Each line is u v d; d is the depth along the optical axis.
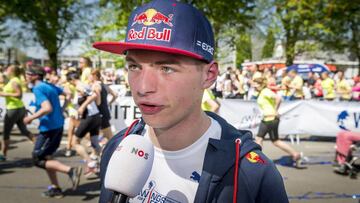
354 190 4.71
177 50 0.87
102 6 14.56
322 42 19.41
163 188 1.01
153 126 0.93
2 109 8.62
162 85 0.90
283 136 8.54
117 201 0.95
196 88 0.94
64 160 6.02
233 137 1.05
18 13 17.72
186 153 1.02
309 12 16.81
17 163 5.78
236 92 11.38
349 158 5.38
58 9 20.66
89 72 5.72
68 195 4.30
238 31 15.80
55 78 8.84
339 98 10.81
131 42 0.92
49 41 19.91
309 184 4.95
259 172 0.97
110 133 5.72
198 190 0.97
